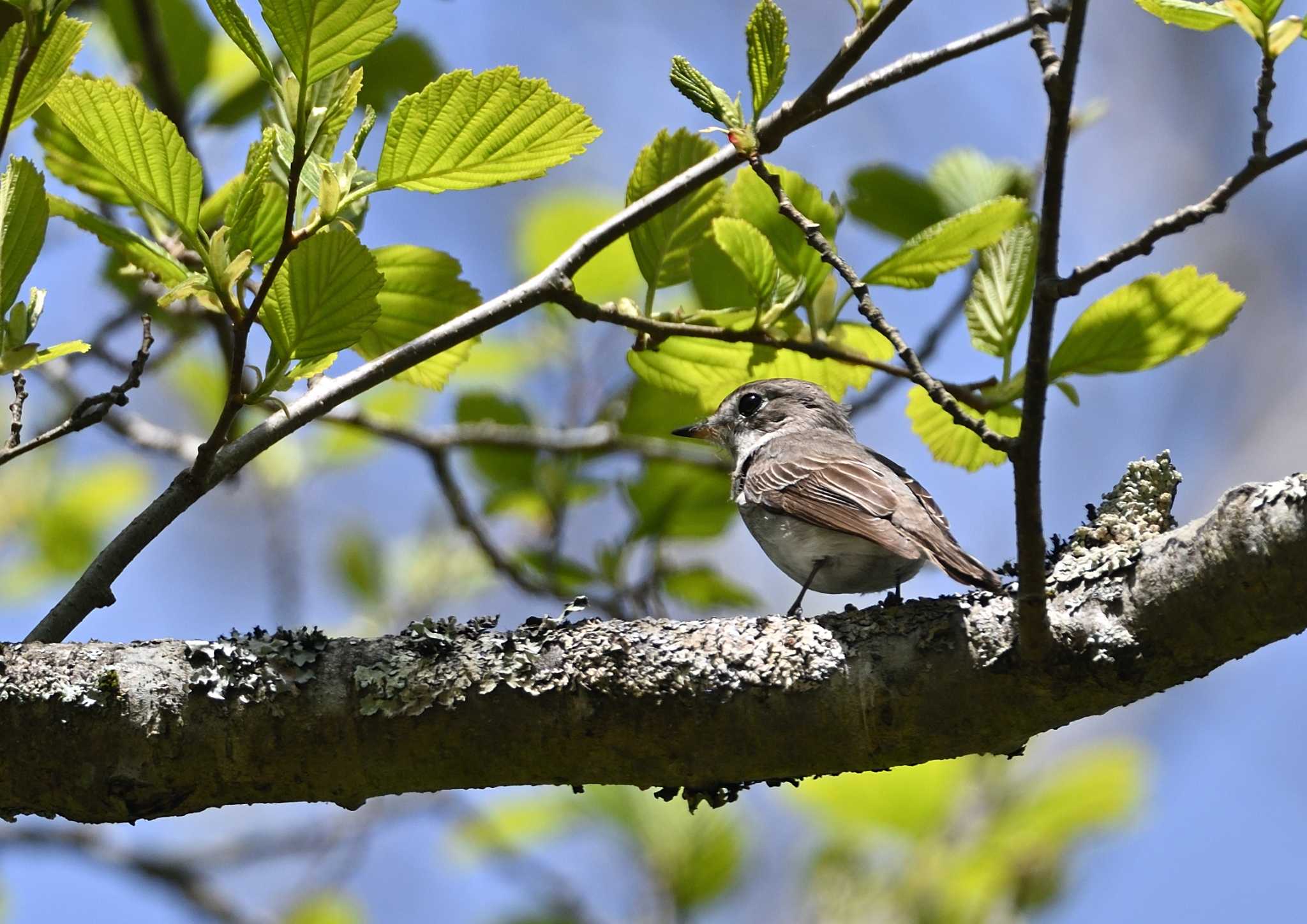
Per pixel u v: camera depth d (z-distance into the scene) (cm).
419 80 1077
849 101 825
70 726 657
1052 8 724
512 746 679
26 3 594
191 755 666
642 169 858
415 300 883
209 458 708
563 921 1214
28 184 641
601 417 1266
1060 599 662
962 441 924
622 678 675
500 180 676
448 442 1233
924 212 992
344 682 676
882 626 691
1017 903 1102
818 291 848
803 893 1155
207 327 1249
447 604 1612
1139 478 713
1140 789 1145
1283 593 618
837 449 1188
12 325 650
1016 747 690
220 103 1088
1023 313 840
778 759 686
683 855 1153
